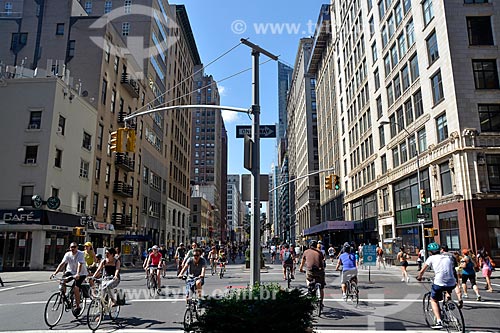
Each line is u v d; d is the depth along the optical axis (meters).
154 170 54.69
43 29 42.50
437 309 8.39
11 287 17.84
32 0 43.97
